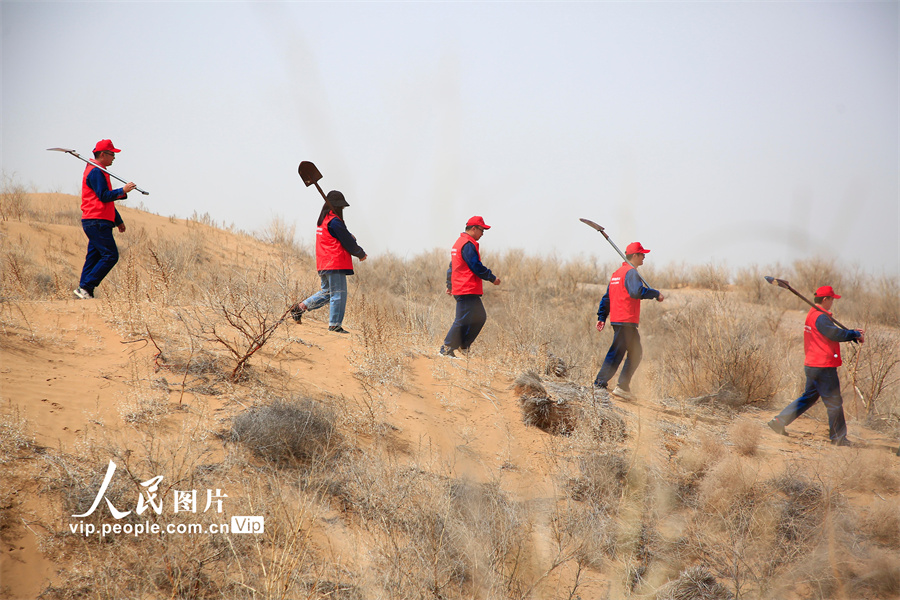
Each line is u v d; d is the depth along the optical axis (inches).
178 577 110.6
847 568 145.5
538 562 133.1
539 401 219.0
